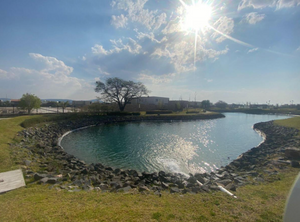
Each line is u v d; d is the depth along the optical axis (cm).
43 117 2642
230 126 3444
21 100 2967
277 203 494
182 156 1405
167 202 505
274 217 416
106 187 652
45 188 599
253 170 961
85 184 682
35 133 1894
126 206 467
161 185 727
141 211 436
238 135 2450
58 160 1122
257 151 1456
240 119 5103
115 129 2847
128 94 5075
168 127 3162
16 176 694
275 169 893
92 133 2442
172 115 4781
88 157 1360
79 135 2284
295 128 2180
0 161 872
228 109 9269
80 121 3197
